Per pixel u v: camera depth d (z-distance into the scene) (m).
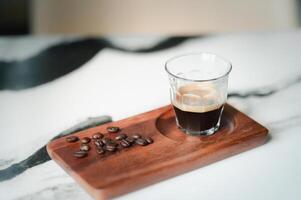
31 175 0.46
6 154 0.49
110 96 0.59
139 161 0.45
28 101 0.58
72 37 0.72
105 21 0.85
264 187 0.44
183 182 0.45
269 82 0.61
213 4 0.85
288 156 0.48
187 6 0.85
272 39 0.71
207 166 0.47
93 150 0.47
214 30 0.86
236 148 0.48
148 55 0.68
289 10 0.84
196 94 0.49
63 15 0.84
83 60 0.67
